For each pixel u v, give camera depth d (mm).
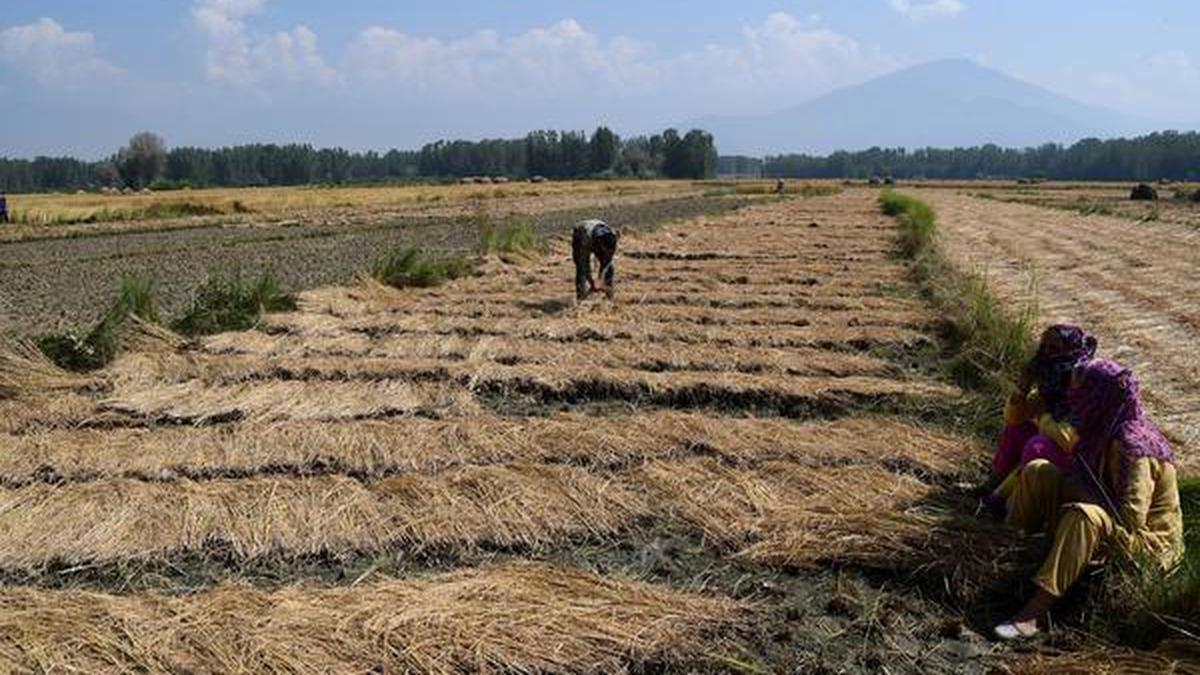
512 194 68438
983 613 5109
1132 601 4812
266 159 167625
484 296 14273
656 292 14867
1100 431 5359
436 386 9000
